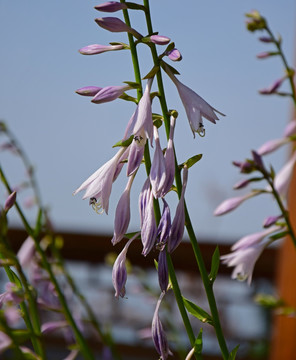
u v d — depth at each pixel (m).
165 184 0.72
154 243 0.72
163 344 0.73
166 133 0.74
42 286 0.94
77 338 0.78
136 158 0.72
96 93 0.75
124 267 0.75
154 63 0.74
